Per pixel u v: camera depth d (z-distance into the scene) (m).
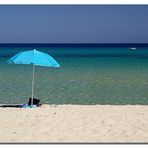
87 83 24.64
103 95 19.17
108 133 10.12
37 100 14.20
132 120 11.73
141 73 34.12
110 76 30.56
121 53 107.19
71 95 19.00
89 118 11.90
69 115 12.29
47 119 11.65
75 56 83.56
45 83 24.42
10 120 11.46
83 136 9.77
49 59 13.21
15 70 36.62
